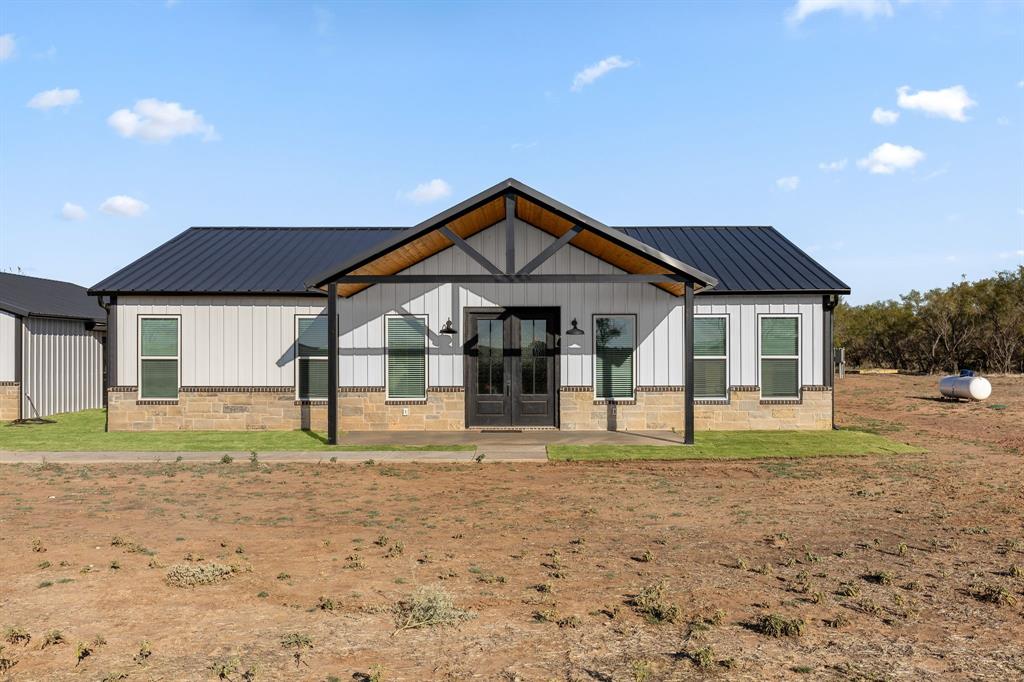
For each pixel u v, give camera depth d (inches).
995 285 1432.1
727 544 284.8
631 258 573.3
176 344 645.3
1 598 220.4
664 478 432.5
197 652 183.2
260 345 641.6
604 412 633.0
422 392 637.9
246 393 641.6
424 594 213.2
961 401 923.4
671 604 210.4
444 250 635.5
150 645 187.2
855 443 558.3
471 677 169.5
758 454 508.4
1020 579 240.2
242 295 638.5
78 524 314.7
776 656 180.7
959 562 261.0
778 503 362.3
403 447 542.6
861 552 273.7
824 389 639.1
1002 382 1194.6
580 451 520.4
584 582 237.5
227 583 235.3
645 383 635.5
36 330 772.0
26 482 416.2
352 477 435.5
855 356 1681.8
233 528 309.1
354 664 176.7
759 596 224.5
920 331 1534.2
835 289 631.8
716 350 642.2
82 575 241.9
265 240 753.0
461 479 430.0
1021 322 1386.6
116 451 525.3
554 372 638.5
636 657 180.4
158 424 642.2
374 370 637.9
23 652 183.0
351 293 633.0
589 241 584.4
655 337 636.1
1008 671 172.7
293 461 487.5
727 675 170.2
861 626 200.4
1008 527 313.3
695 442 560.7
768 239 751.1
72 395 844.6
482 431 627.8
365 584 234.7
